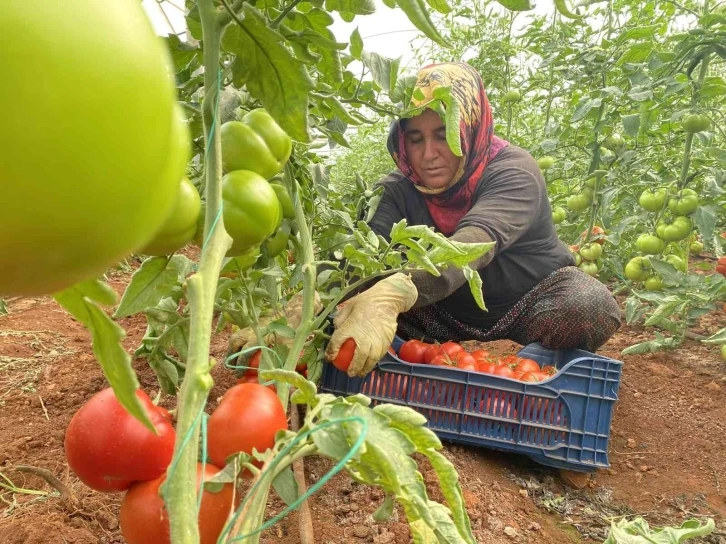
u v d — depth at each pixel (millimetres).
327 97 1386
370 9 1038
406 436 809
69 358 2742
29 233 302
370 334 1950
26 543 1389
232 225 1115
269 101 1083
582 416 2172
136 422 1041
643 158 4336
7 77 269
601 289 2824
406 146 2910
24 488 1683
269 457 952
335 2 1032
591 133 4480
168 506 708
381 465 779
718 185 3721
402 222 1468
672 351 3557
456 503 855
